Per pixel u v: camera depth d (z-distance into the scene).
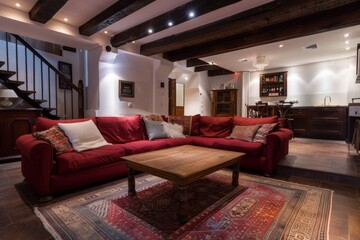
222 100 7.84
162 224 1.62
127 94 4.80
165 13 3.14
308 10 2.73
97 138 2.76
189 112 7.81
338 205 1.97
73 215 1.75
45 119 2.68
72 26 3.60
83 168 2.22
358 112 4.21
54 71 4.45
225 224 1.62
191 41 3.91
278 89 6.89
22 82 4.04
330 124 5.59
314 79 6.21
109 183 2.51
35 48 4.65
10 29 3.33
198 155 2.29
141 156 2.24
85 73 5.00
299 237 1.46
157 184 2.46
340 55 5.41
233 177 2.41
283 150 3.23
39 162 1.97
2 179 2.65
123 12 2.83
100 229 1.56
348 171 2.78
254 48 4.75
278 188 2.35
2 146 3.45
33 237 1.48
